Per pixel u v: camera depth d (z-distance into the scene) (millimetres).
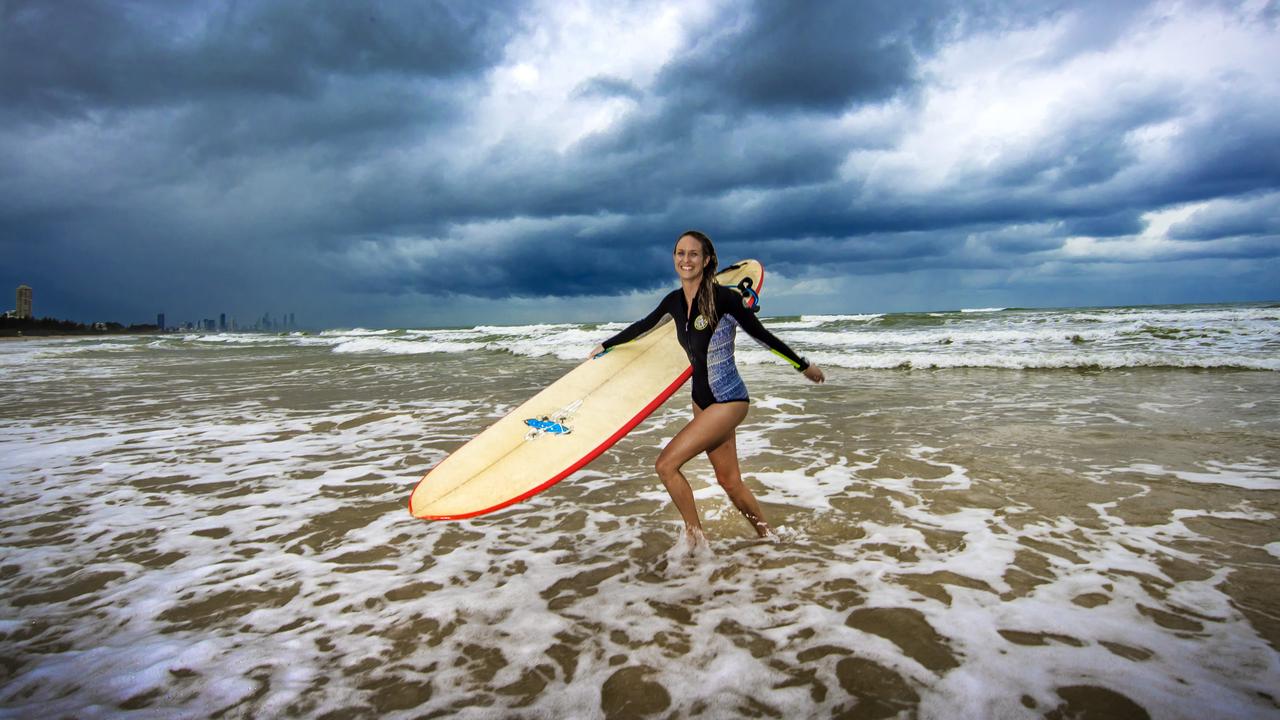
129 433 6566
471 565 3086
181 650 2324
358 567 3088
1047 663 2084
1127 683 1958
